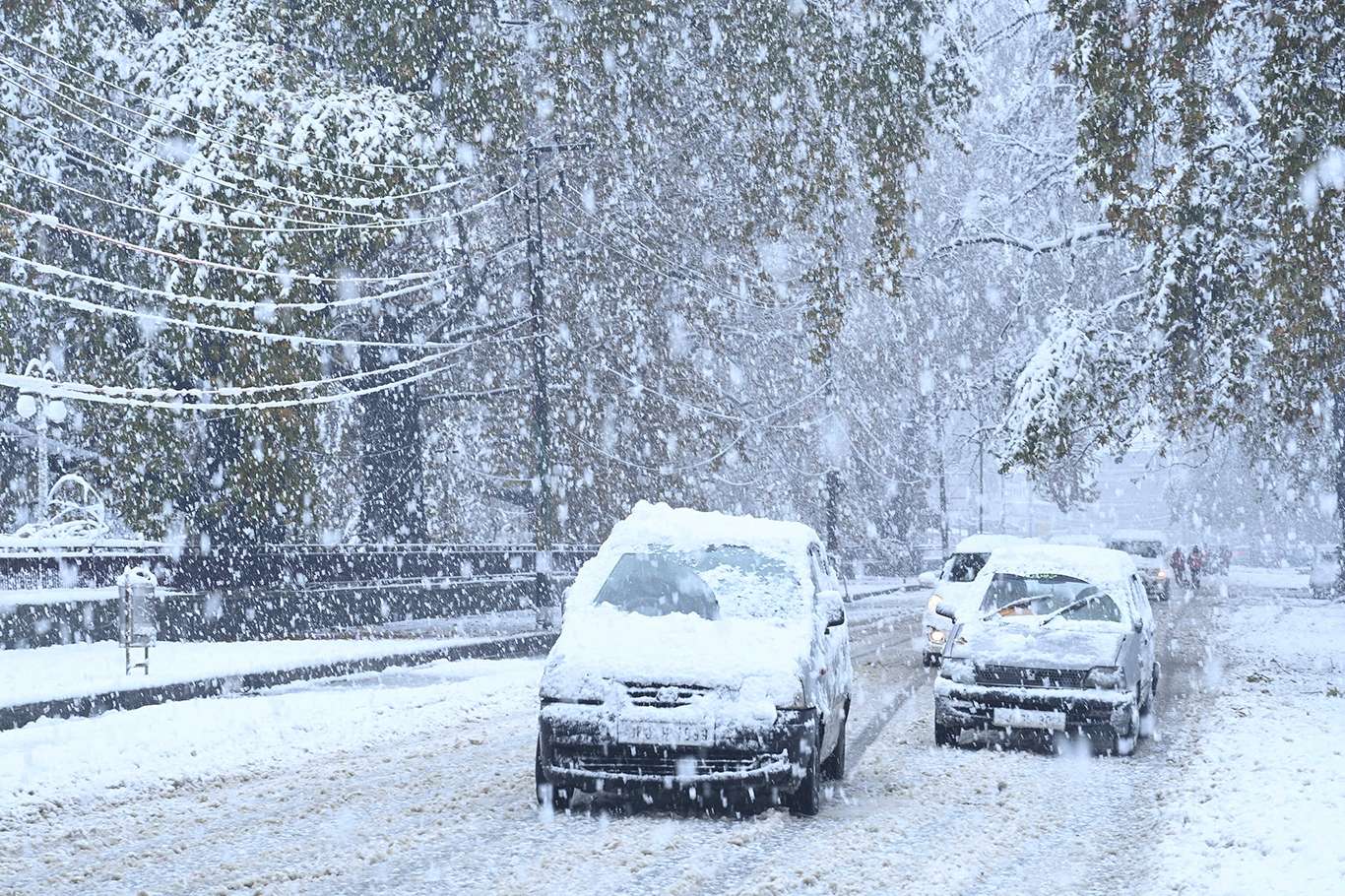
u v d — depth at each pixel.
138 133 35.38
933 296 82.69
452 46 44.72
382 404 54.28
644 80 49.03
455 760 15.70
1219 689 24.03
